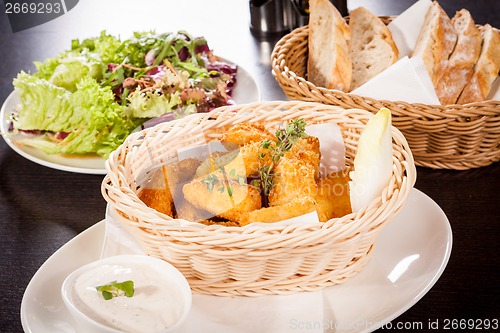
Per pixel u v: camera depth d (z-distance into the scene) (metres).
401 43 1.02
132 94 0.97
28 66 1.14
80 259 0.76
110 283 0.68
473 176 0.88
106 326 0.65
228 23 1.24
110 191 0.74
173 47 1.06
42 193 0.89
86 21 1.28
